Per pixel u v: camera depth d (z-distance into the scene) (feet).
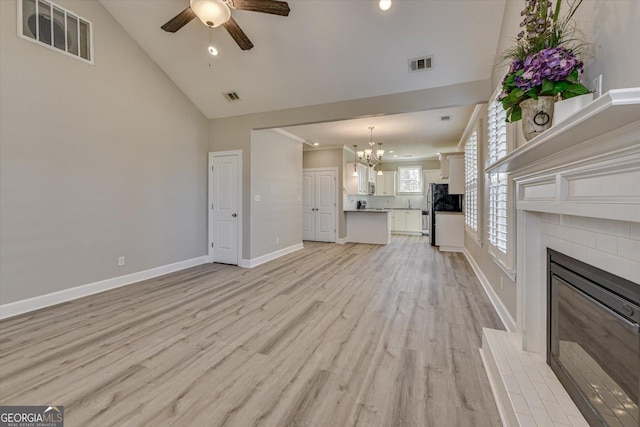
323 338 7.64
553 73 4.02
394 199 33.83
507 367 5.28
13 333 7.79
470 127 16.84
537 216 5.84
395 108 12.50
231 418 4.84
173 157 14.57
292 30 10.63
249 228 15.96
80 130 10.60
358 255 19.16
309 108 14.37
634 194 2.73
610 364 3.67
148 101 13.20
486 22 9.23
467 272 14.66
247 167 15.97
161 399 5.28
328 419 4.83
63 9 10.04
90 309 9.55
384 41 10.39
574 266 4.46
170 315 9.12
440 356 6.75
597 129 2.84
